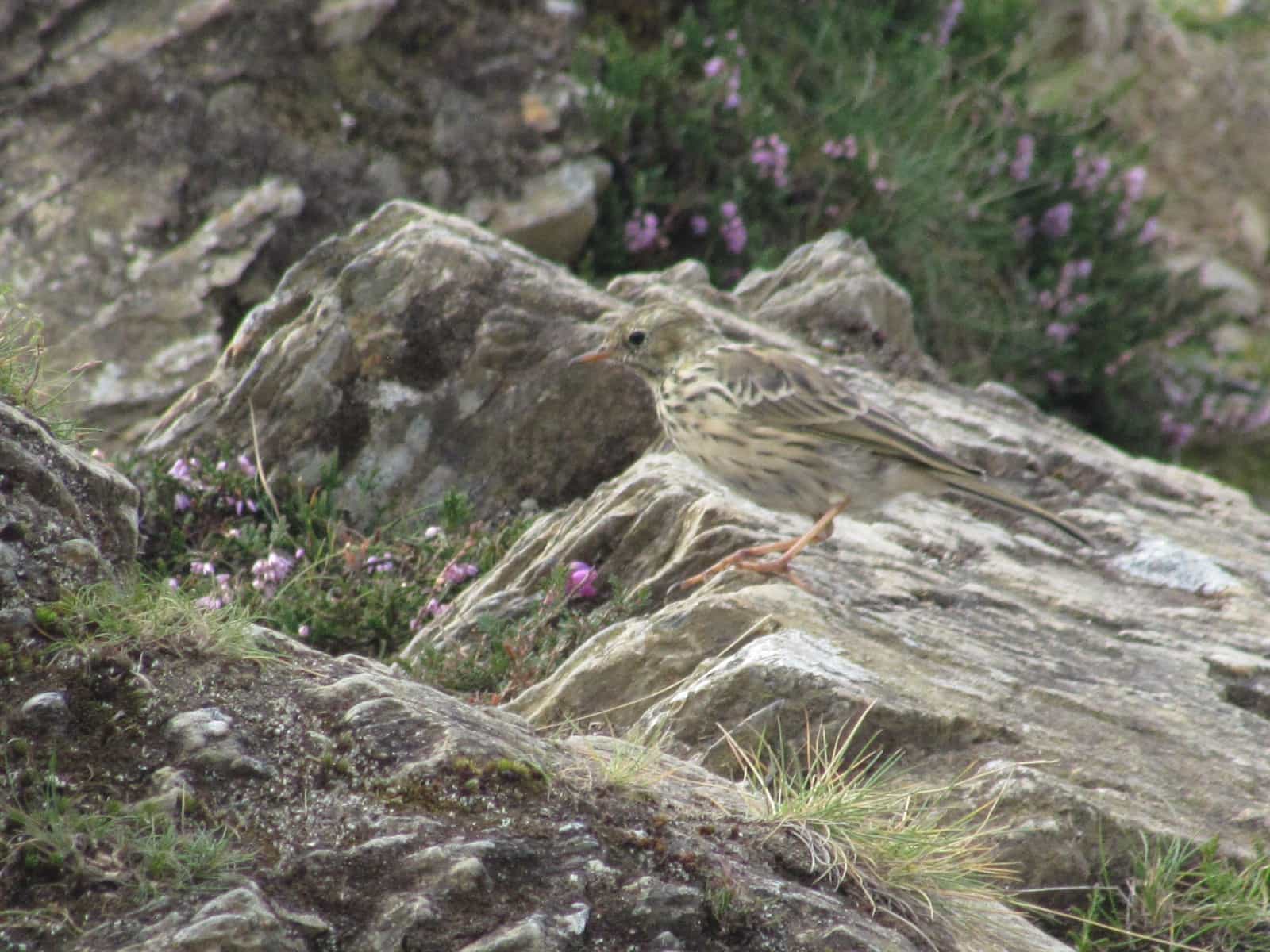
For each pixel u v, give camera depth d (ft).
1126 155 75.46
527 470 40.45
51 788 16.07
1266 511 68.64
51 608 18.08
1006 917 19.44
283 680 18.39
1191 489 46.26
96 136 54.08
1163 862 22.77
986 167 67.97
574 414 40.40
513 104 57.82
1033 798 23.29
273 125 54.80
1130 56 88.02
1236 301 80.69
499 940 15.23
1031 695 26.89
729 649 26.68
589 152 58.39
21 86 54.49
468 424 40.73
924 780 23.86
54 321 50.60
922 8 72.43
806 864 18.22
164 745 16.88
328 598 34.68
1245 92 88.53
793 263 52.60
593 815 17.58
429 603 34.63
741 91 62.95
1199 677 30.01
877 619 28.81
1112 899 22.67
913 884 18.71
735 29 66.18
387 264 41.11
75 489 20.74
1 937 14.35
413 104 56.70
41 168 53.42
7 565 18.40
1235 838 23.49
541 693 27.76
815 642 26.25
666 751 24.29
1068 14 87.40
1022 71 73.87
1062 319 67.46
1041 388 67.10
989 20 73.56
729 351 31.35
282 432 40.50
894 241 63.21
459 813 16.90
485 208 56.08
